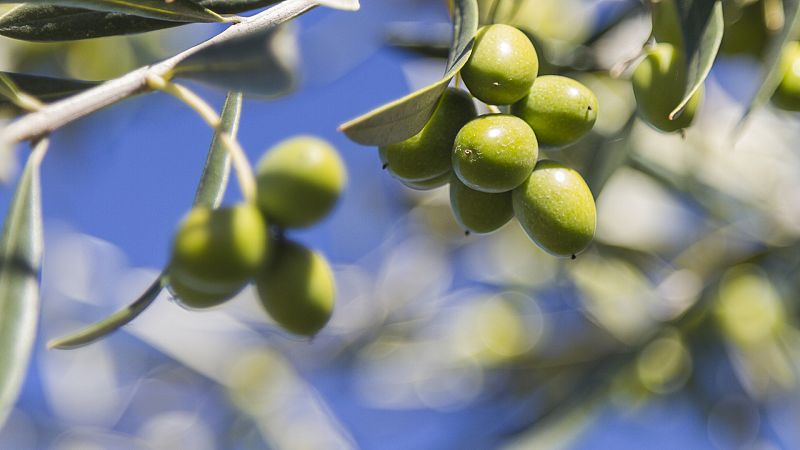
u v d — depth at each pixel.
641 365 0.94
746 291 0.95
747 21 0.73
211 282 0.62
